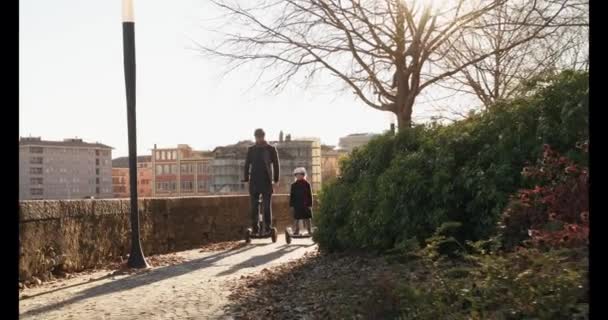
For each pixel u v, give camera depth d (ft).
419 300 16.74
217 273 30.45
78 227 31.76
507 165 23.82
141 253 33.27
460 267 19.30
